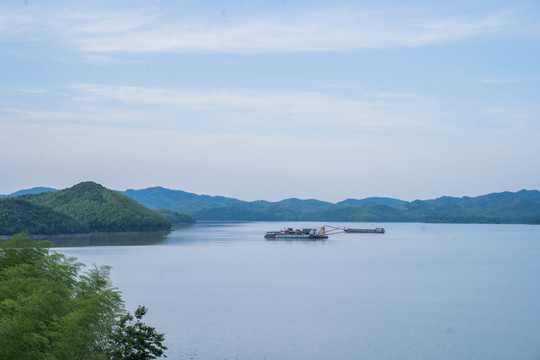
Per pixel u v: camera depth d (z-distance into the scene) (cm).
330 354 9288
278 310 12825
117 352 6128
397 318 12088
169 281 17462
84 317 5634
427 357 9188
